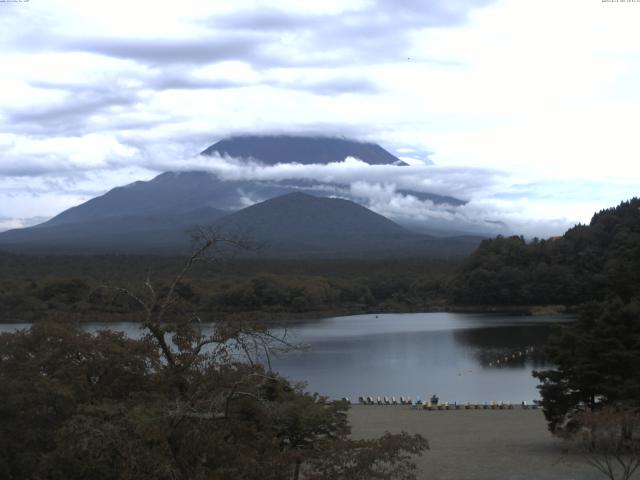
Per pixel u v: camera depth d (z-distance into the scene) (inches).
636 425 1663.4
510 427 2368.4
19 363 1245.1
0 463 1123.3
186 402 925.2
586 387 1932.8
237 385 920.3
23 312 6314.0
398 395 3427.7
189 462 904.9
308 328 7057.1
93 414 986.7
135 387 1263.5
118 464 916.0
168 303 976.3
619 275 4404.5
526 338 5895.7
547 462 1765.5
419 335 6254.9
